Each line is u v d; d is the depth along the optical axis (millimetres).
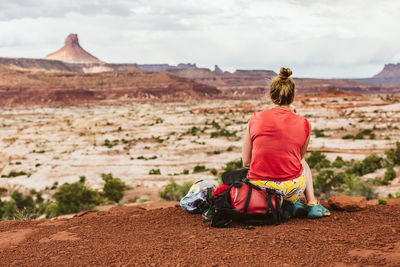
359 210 4500
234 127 119688
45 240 3785
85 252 3244
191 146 91875
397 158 44125
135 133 124625
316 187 30031
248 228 3762
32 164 88750
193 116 155250
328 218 4191
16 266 2969
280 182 3842
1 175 83438
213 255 2971
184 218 4582
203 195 4723
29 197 40438
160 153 88938
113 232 4051
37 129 148250
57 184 66625
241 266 2705
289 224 3945
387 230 3498
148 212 5152
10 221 5016
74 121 159125
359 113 119625
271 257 2875
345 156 68562
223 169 64062
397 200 6020
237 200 3902
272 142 3801
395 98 160375
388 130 90000
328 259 2768
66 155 93375
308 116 123500
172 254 3049
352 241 3191
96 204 38062
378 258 2656
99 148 98500
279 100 3941
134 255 3074
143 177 65812
